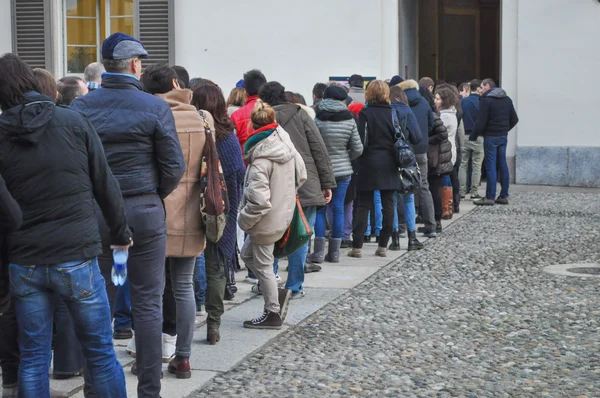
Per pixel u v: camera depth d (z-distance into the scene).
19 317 4.99
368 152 11.65
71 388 6.45
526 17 19.88
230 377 6.76
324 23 18.69
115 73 5.71
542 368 6.97
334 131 11.10
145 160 5.66
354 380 6.68
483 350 7.49
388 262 11.67
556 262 11.52
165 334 7.05
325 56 18.72
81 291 4.95
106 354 5.14
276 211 7.95
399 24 19.20
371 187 11.68
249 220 7.82
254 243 8.06
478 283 10.23
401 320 8.54
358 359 7.25
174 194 6.46
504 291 9.79
